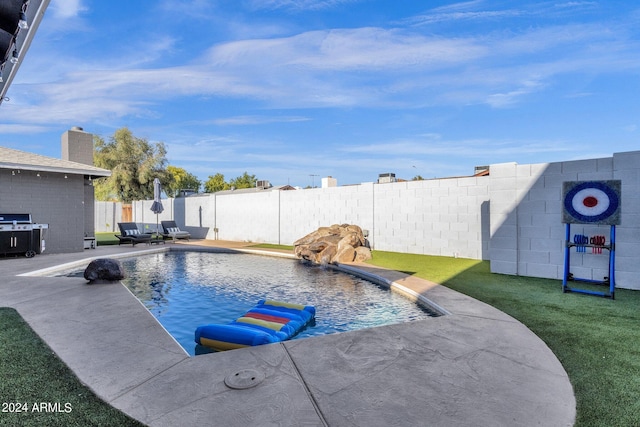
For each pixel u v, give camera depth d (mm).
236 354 3605
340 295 7066
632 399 2766
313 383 2979
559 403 2703
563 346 3834
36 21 3604
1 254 11195
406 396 2779
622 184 6559
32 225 11172
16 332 4246
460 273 8328
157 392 2844
